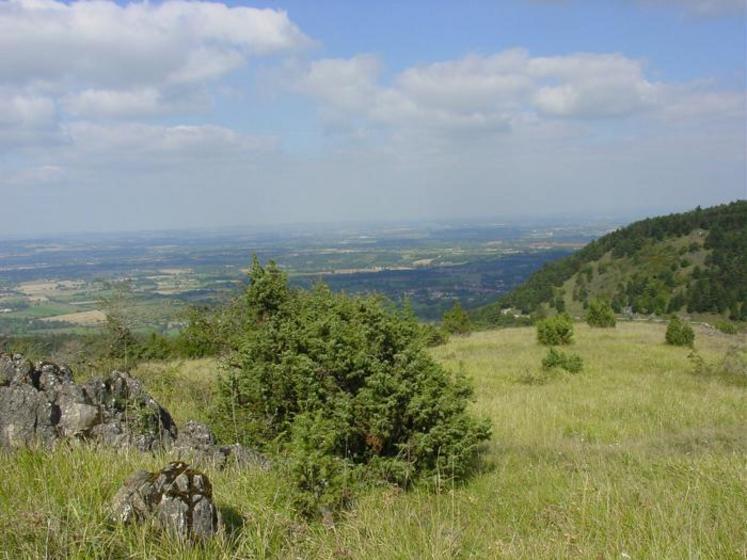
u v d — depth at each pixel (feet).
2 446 19.07
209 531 13.56
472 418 25.94
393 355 25.27
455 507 20.57
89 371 39.50
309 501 17.54
